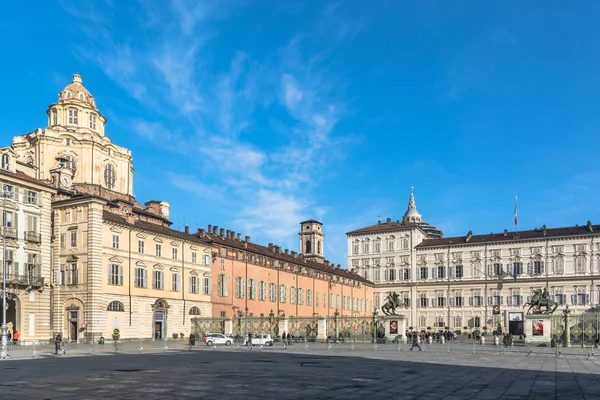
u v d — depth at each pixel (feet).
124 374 112.47
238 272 356.59
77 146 326.03
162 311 291.17
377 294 511.81
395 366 138.31
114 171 345.72
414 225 499.92
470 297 465.47
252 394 83.76
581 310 421.59
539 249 444.55
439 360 162.09
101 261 257.14
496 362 155.84
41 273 244.83
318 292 444.55
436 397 82.48
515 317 446.19
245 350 218.38
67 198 276.82
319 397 81.46
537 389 92.17
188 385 94.12
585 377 112.78
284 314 398.01
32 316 238.89
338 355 184.75
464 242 474.49
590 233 426.10
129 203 314.35
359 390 89.51
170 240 301.02
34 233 243.19
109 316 258.78
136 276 276.41
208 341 258.78
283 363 145.89
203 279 323.37
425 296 485.56
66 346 227.81
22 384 94.38
